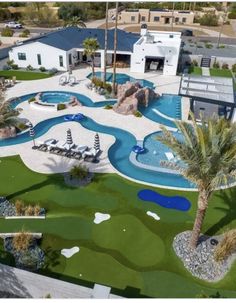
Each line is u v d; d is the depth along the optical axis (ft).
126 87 132.16
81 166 85.40
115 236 65.05
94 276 56.65
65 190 78.23
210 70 182.80
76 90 145.69
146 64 179.01
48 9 309.42
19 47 171.73
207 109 126.21
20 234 61.05
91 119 117.91
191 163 50.11
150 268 58.29
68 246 62.54
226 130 50.21
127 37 196.24
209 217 70.54
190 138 52.47
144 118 120.37
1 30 269.03
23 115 119.44
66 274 56.90
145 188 79.82
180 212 72.02
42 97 137.39
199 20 332.60
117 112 124.06
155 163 92.32
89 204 73.87
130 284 55.47
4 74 165.27
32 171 85.30
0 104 72.02
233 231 61.05
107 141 102.01
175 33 193.77
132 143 103.19
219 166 49.47
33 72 169.89
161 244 63.16
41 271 57.31
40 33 260.21
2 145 98.32
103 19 341.82
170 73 171.12
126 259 59.98
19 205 70.03
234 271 57.82
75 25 225.15
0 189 78.13
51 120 116.88
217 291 54.54
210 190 53.21
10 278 53.98
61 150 94.53
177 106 132.16
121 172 86.63
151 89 138.21
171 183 83.35
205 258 59.72
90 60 185.47
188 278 56.59
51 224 67.82
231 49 230.68
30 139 102.22
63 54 169.27
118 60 188.03
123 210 72.23
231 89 120.37
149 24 327.26
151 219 69.72
